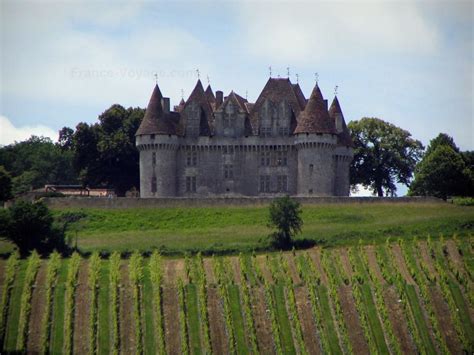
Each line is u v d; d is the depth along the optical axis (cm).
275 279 12225
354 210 15375
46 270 12369
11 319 11319
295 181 16775
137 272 12044
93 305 11400
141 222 14875
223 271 12438
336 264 12669
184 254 13038
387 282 12225
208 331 11094
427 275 12369
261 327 11300
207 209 15400
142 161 16750
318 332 11206
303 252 13212
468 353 10962
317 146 16412
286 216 13600
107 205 15400
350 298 11838
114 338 10938
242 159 16888
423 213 15188
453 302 11700
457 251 13175
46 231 13162
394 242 13575
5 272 12288
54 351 10706
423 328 11356
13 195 15800
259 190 16838
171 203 15500
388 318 11388
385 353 10919
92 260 12356
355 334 11212
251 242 13600
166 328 11206
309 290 11906
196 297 11750
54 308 11481
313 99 16712
